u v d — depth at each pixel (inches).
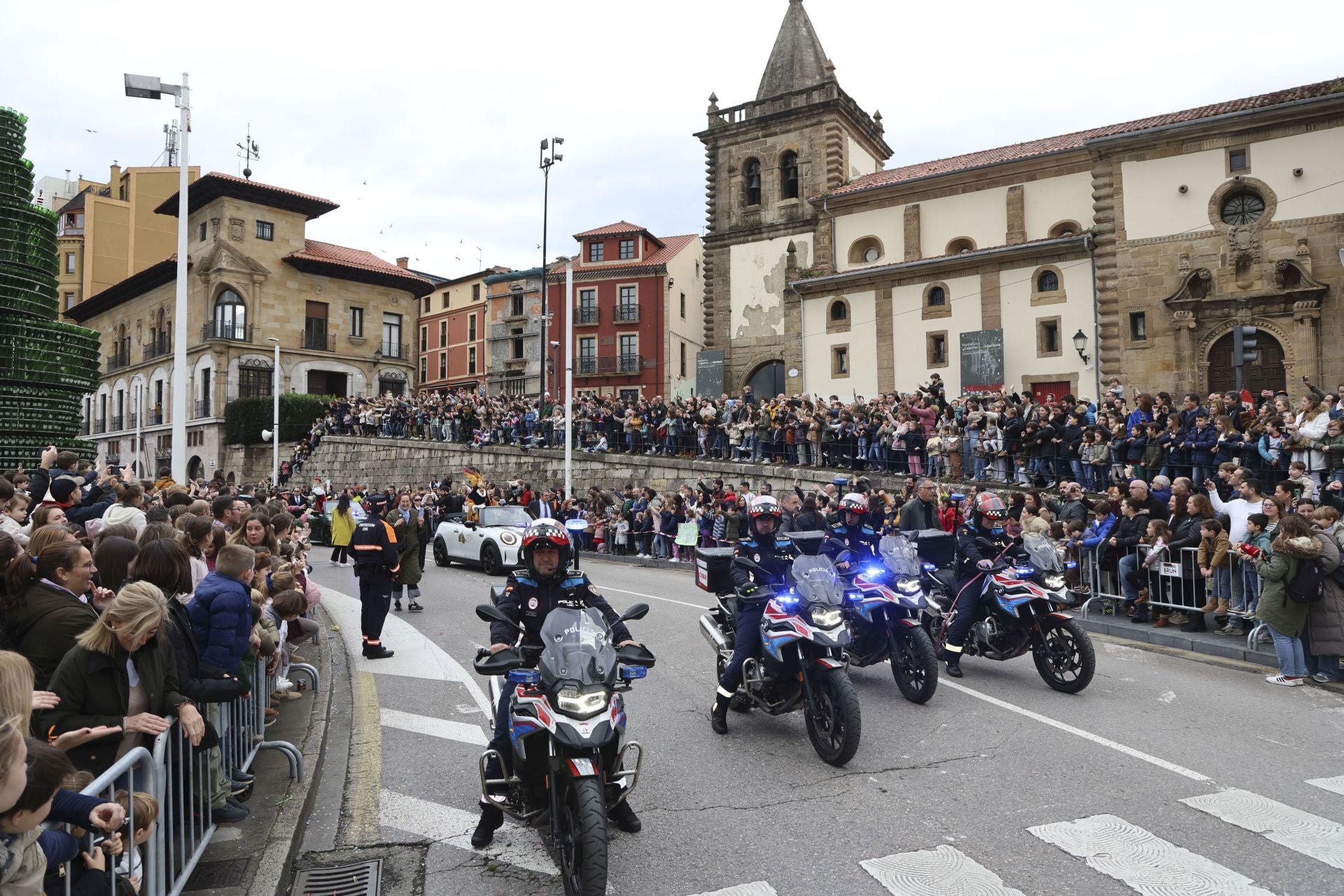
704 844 189.5
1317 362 948.6
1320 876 169.3
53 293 665.0
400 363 2126.0
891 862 178.2
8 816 100.2
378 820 206.5
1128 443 634.8
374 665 374.9
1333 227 948.6
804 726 280.2
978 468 757.3
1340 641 315.0
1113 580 463.2
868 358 1339.8
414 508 534.3
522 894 169.8
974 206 1286.9
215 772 192.1
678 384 1969.7
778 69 1617.9
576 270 2049.7
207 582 197.2
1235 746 249.1
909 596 300.0
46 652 171.0
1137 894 163.3
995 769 232.8
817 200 1429.6
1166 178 1043.9
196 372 1939.0
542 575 197.5
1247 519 394.9
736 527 677.3
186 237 591.2
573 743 160.1
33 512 264.7
